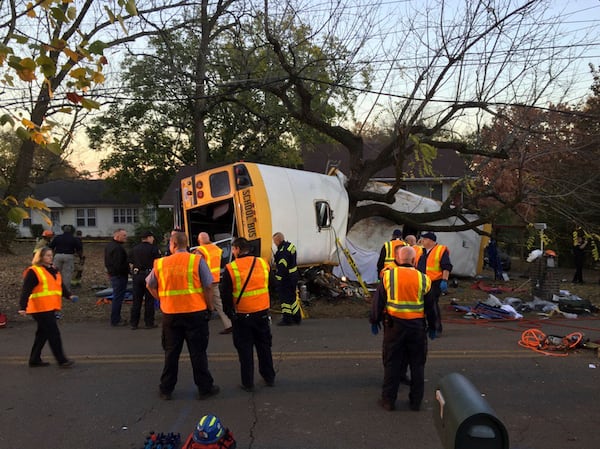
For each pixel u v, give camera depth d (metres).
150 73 17.75
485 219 13.48
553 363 6.80
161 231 27.41
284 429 4.70
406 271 5.19
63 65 3.59
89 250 28.20
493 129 13.45
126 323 9.61
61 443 4.43
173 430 4.69
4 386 5.97
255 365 6.83
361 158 13.84
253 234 10.56
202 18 16.12
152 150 29.78
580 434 4.57
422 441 4.43
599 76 16.42
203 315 5.48
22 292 6.48
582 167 13.73
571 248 20.00
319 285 11.98
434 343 7.91
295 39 13.59
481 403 1.90
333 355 7.24
